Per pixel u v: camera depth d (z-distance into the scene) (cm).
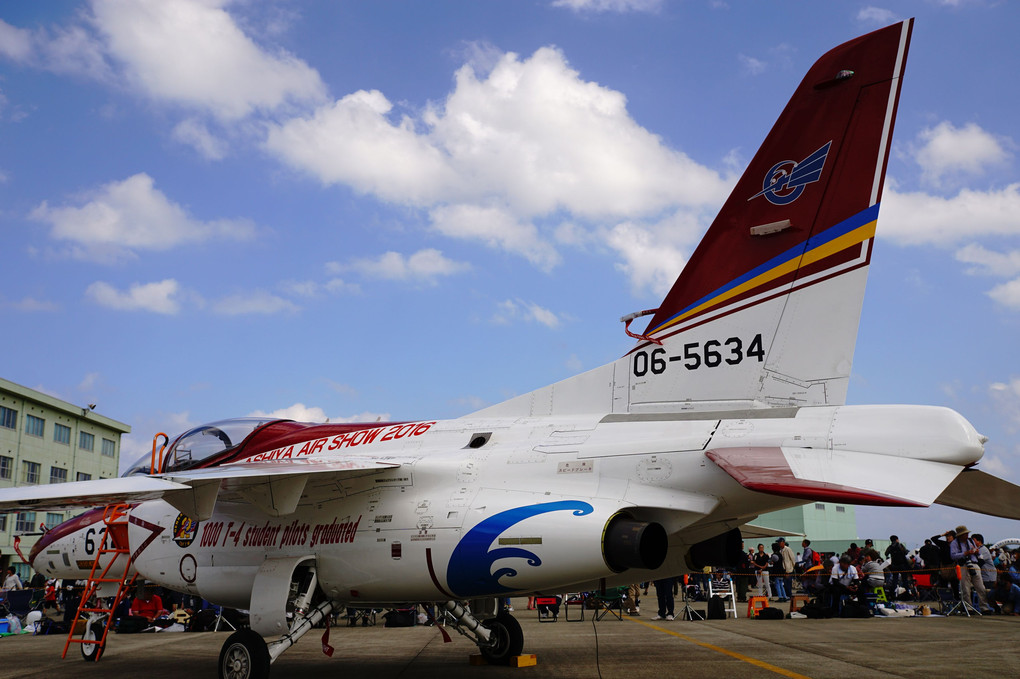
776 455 535
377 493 649
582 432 638
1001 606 1303
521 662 729
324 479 664
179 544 757
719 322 636
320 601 666
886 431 522
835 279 597
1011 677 591
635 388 658
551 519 568
